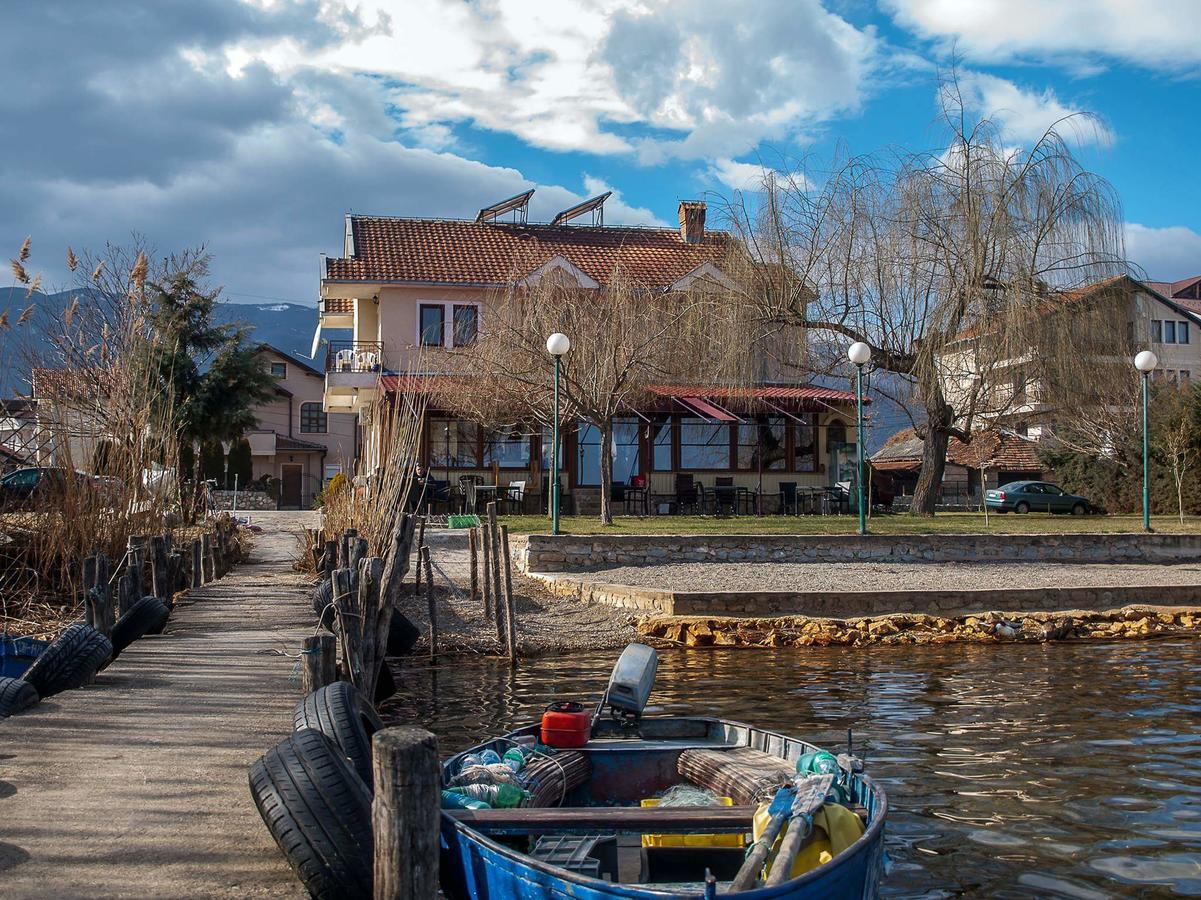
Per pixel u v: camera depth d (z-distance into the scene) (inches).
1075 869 286.0
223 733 325.4
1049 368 1085.1
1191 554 1014.4
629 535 923.4
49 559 590.9
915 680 571.8
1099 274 1106.7
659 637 707.4
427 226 1631.4
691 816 234.2
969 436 1192.8
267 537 1330.0
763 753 311.9
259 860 223.5
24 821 244.1
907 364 1171.3
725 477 1434.5
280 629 548.4
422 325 1454.2
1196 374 2304.4
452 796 254.1
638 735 338.0
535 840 242.2
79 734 323.6
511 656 631.2
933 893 269.1
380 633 490.3
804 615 752.3
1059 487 1865.2
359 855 209.2
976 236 1098.1
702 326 1182.9
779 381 1485.0
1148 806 339.3
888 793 353.1
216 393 1526.8
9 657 422.6
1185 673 592.4
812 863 221.6
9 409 623.2
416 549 1004.6
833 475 1456.7
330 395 1523.1
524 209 1727.4
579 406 1072.2
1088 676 583.5
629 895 189.6
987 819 326.6
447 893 231.9
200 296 1489.9
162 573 605.3
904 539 949.8
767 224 1181.7
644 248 1665.8
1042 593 802.2
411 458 684.1
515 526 1075.3
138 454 649.0
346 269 1445.6
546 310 1167.6
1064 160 1113.4
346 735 269.0
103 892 204.1
